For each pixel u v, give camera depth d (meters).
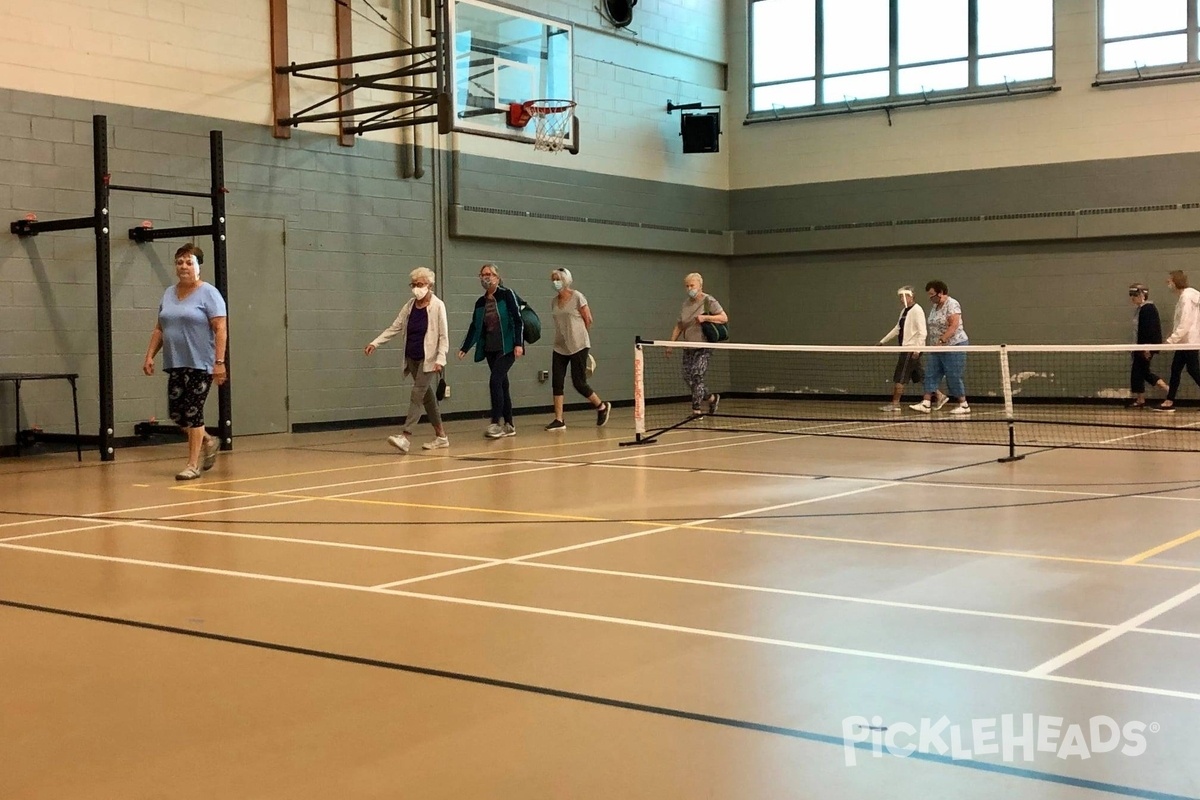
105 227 11.02
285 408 14.30
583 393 14.41
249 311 13.87
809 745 3.30
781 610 4.91
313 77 13.87
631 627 4.65
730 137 20.86
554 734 3.41
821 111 19.97
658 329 19.75
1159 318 17.06
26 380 11.68
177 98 13.10
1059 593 5.19
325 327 14.74
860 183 19.70
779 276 20.62
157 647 4.41
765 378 20.84
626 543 6.51
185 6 13.16
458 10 14.30
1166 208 17.34
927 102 19.02
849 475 9.49
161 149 12.95
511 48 15.02
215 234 11.73
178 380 9.58
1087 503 7.87
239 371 13.78
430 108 15.91
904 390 19.55
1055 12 18.05
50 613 4.97
